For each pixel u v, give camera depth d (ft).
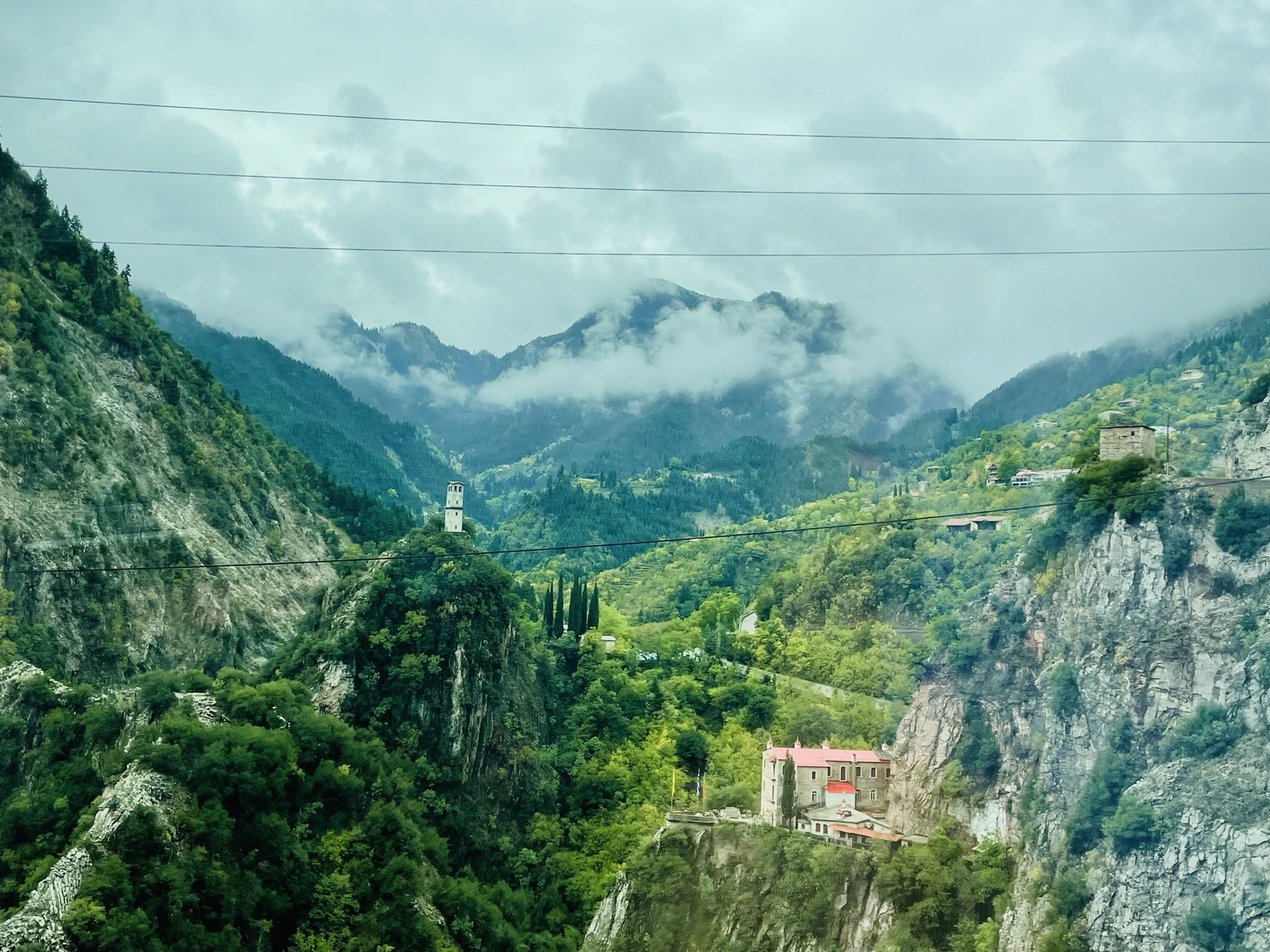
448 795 645.51
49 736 568.82
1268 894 496.23
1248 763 542.98
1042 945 540.93
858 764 644.27
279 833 491.31
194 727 500.33
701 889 600.80
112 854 435.94
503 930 555.69
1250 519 611.47
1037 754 638.53
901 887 569.23
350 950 483.92
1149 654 615.16
